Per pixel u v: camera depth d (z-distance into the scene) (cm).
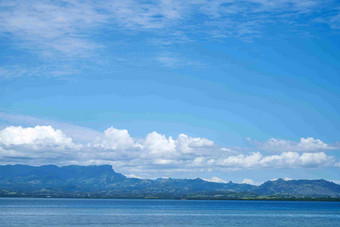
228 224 19050
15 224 17975
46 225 17575
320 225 18812
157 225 18175
